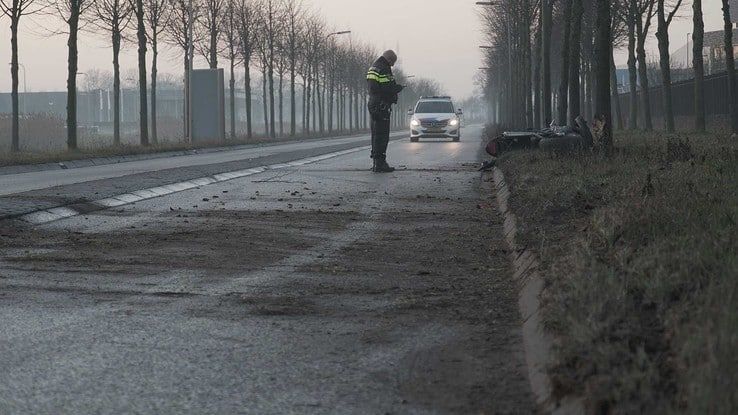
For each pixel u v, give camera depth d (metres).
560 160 25.94
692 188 14.62
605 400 5.94
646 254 9.56
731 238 9.80
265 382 7.45
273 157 43.16
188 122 80.75
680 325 6.95
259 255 14.48
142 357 8.20
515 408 6.73
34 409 6.64
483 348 8.59
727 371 5.57
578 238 11.80
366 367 7.95
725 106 62.84
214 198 23.62
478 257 14.26
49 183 30.72
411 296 11.16
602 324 7.18
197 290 11.55
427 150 55.78
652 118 91.38
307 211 20.66
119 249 14.98
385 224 18.45
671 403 5.64
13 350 8.40
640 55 67.75
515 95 99.44
